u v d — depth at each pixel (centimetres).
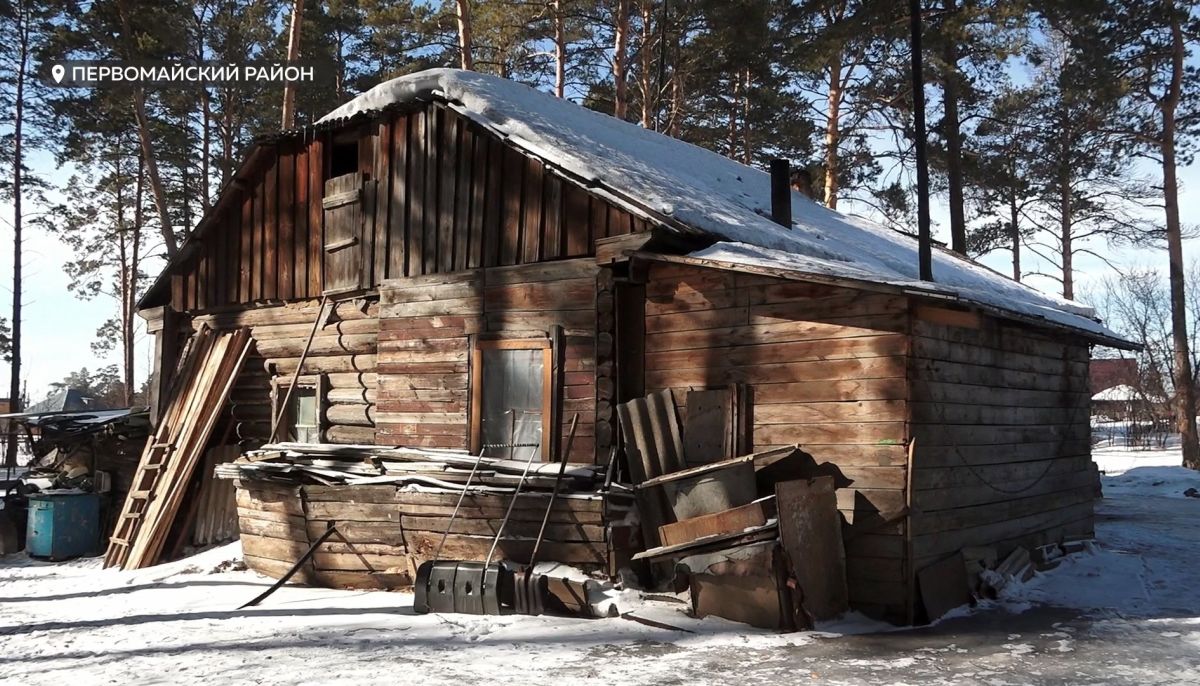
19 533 1540
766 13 2134
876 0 1964
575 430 984
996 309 859
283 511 1104
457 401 1098
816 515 802
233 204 1443
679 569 845
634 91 2666
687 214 973
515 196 1082
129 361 3528
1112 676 623
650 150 1416
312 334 1250
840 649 708
